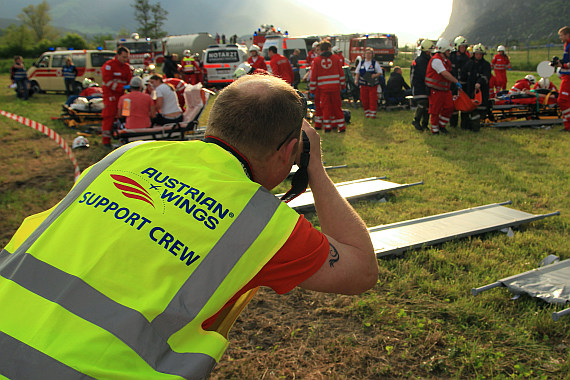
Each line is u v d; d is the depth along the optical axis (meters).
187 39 37.62
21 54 71.56
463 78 10.98
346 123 12.18
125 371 0.98
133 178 1.23
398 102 14.47
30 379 0.96
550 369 2.81
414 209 5.61
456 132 10.71
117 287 1.06
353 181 6.49
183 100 11.41
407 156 8.41
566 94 10.48
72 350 0.98
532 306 3.44
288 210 1.23
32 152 9.48
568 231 4.95
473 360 2.86
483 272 4.00
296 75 20.44
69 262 1.11
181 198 1.17
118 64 9.54
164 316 1.05
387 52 31.78
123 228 1.13
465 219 5.06
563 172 7.21
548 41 68.94
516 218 5.05
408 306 3.50
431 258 4.23
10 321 1.04
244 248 1.12
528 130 10.84
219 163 1.26
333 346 3.05
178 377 1.03
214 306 1.08
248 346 3.11
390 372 2.81
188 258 1.10
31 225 1.39
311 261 1.23
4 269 1.17
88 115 11.79
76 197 1.25
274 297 3.72
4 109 15.71
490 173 7.18
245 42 41.19
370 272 1.40
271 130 1.30
